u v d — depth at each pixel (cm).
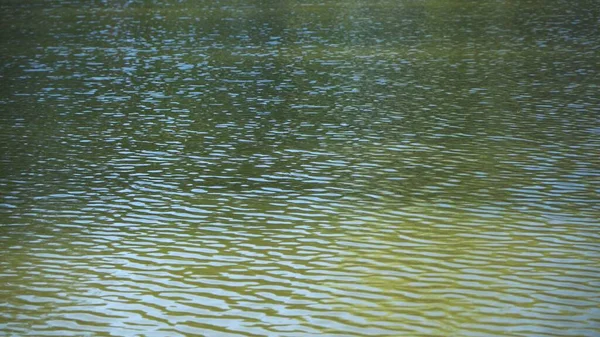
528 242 2189
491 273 2017
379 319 1806
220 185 2700
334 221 2367
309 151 3053
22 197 2608
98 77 4378
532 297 1891
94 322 1814
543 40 5172
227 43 5319
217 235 2286
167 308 1878
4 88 4144
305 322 1802
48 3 7362
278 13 6562
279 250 2178
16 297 1934
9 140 3247
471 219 2358
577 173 2744
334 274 2031
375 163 2897
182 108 3728
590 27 5588
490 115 3500
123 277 2039
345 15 6400
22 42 5447
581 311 1820
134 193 2636
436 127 3341
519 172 2764
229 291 1956
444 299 1891
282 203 2522
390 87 4056
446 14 6341
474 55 4772
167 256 2156
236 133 3312
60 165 2930
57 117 3588
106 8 6988
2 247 2219
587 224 2303
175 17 6425
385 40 5319
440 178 2720
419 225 2322
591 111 3522
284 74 4403
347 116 3544
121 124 3472
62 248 2211
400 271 2041
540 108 3594
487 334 1730
